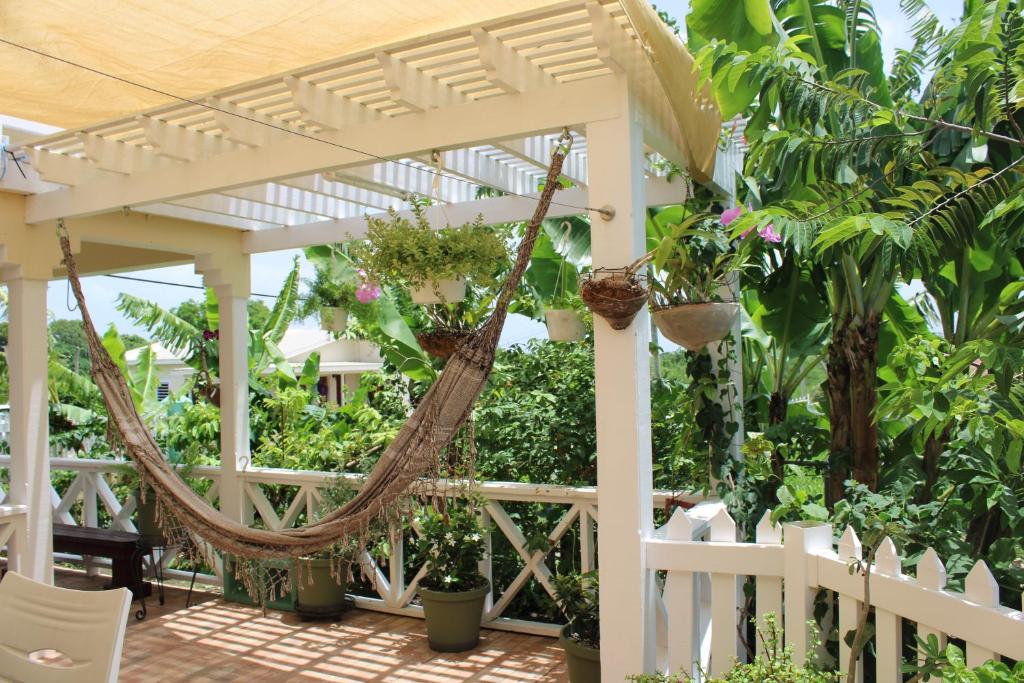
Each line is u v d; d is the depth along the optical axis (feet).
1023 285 9.36
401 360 19.22
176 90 10.61
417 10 8.54
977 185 8.94
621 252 9.00
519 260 9.37
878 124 10.56
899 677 7.64
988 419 7.59
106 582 18.51
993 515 10.30
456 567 13.74
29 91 10.62
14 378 14.03
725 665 8.99
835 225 8.68
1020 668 5.88
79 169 13.01
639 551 8.92
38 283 14.17
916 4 11.73
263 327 27.09
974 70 8.79
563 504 15.12
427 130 10.03
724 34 11.54
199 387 18.54
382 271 10.87
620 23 8.90
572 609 11.40
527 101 9.43
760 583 8.95
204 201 15.20
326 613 15.17
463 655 13.44
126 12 8.48
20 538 13.82
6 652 7.27
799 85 10.49
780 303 13.56
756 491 12.08
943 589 7.10
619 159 9.01
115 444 11.37
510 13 8.64
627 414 8.97
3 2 8.20
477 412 16.37
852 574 7.68
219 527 10.44
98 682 6.71
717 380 11.96
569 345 16.81
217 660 13.34
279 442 20.58
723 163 12.88
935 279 11.93
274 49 9.44
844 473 12.19
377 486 9.57
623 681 8.93
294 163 10.98
